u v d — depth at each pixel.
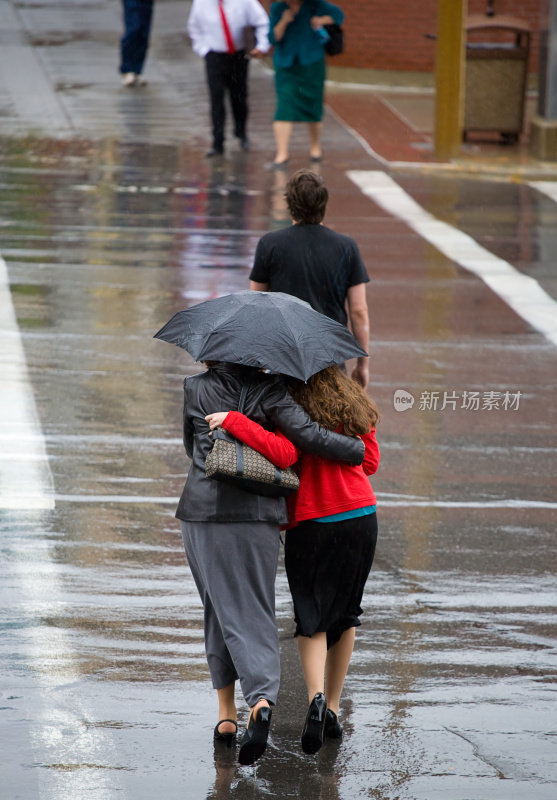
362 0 81.88
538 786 15.17
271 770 15.40
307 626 15.80
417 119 72.94
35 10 102.88
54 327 36.00
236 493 15.36
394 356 34.25
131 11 77.50
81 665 18.02
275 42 58.53
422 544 23.00
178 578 21.19
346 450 15.55
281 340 15.40
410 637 19.33
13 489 24.81
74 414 29.25
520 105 65.25
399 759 15.77
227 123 69.81
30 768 15.21
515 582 21.44
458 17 62.22
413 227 49.66
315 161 61.59
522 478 26.41
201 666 18.16
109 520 23.56
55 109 72.12
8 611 19.66
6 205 51.84
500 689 17.77
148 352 34.09
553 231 49.78
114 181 56.72
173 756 15.66
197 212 51.22
